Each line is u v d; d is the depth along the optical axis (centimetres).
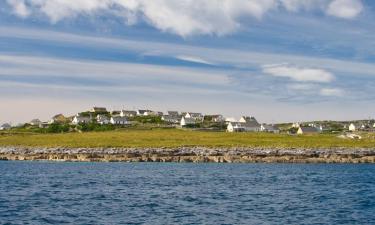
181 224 4725
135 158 16838
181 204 6081
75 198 6550
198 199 6600
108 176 10431
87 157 17075
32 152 18138
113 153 17612
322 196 7069
